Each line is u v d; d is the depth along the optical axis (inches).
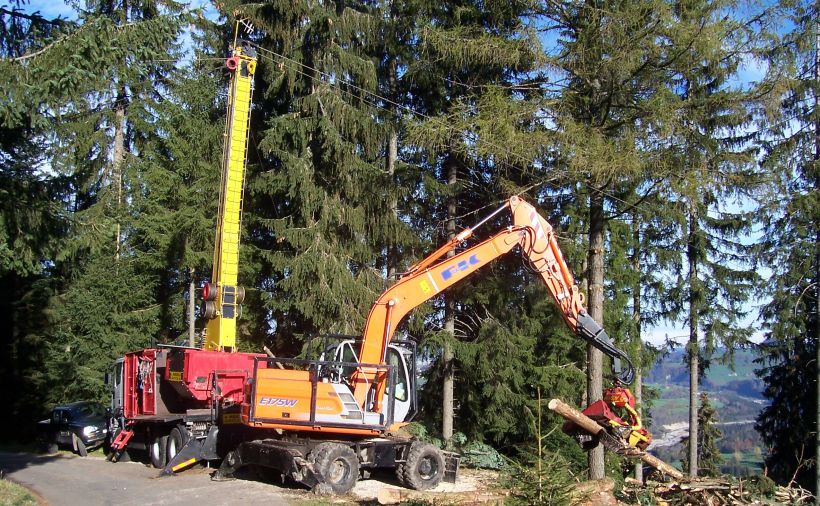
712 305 1026.1
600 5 545.3
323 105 772.6
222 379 585.3
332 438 514.0
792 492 578.9
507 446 816.3
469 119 561.3
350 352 567.5
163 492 472.7
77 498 452.1
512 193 597.3
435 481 508.7
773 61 538.6
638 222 947.3
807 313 972.6
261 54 819.4
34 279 1030.4
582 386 836.0
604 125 561.0
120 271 848.3
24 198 435.5
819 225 862.5
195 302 938.7
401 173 763.4
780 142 871.7
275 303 832.9
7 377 1017.5
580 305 506.6
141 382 651.5
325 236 797.2
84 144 896.9
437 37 594.6
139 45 422.3
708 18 516.7
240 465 514.9
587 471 584.1
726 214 1002.1
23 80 387.5
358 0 847.7
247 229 905.5
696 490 502.9
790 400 1079.6
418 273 523.8
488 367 754.8
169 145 909.2
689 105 542.9
